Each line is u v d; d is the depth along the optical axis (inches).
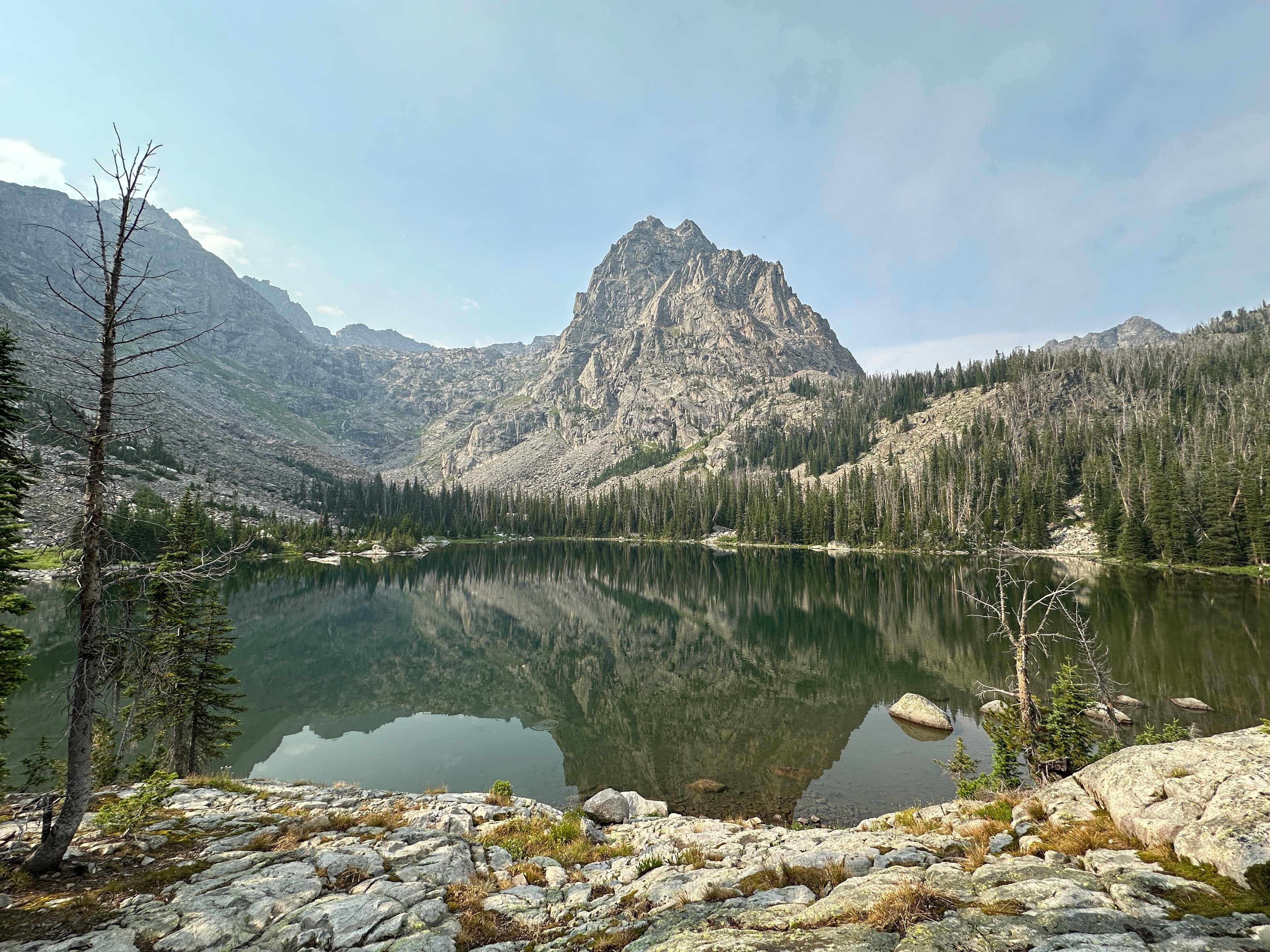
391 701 1656.0
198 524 952.9
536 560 5605.3
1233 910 246.4
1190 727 1064.8
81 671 433.1
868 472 6432.1
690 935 294.5
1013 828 416.8
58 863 429.7
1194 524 3341.5
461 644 2345.0
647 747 1238.9
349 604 3164.4
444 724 1464.1
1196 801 339.3
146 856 471.5
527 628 2637.8
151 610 878.4
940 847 414.3
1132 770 398.3
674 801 964.0
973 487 5123.0
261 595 3400.6
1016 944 235.0
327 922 359.6
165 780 548.1
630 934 318.7
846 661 1817.2
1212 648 1545.3
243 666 1977.1
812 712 1402.6
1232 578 2674.7
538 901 414.9
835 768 1075.3
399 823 592.7
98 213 428.1
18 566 713.6
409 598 3398.1
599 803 746.2
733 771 1083.9
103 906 373.4
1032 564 3639.3
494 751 1255.5
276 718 1507.1
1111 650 1574.8
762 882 377.4
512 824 611.2
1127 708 1169.4
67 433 425.1
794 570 4180.6
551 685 1788.9
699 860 475.8
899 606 2605.8
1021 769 893.2
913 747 1162.6
